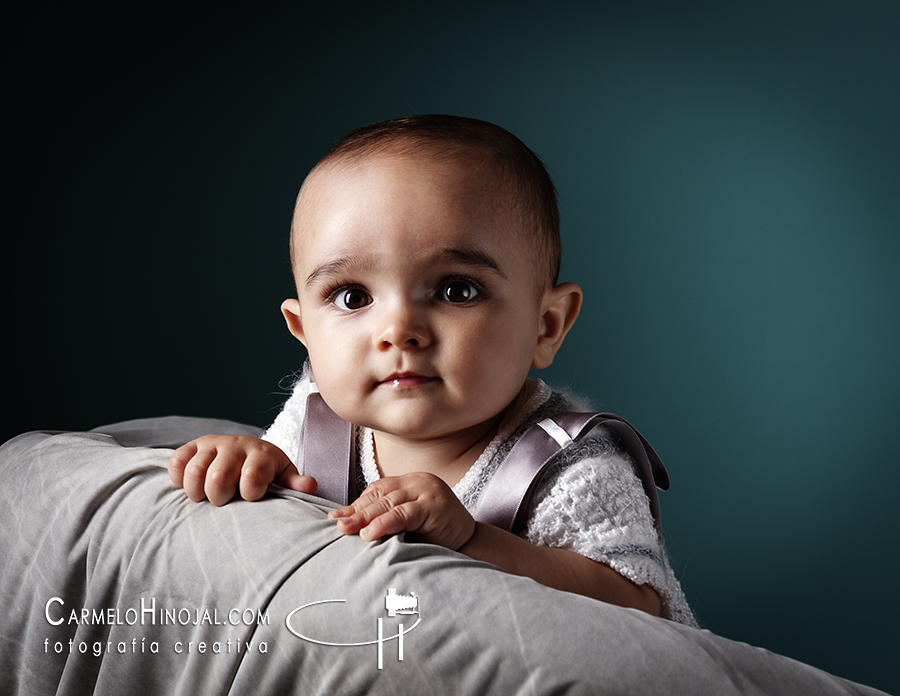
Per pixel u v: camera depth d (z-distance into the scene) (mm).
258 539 548
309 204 740
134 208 1866
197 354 1881
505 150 747
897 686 1737
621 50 1882
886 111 1795
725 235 1854
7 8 1812
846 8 1807
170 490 618
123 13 1864
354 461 833
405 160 702
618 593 663
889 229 1800
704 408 1863
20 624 650
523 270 729
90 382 1844
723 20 1848
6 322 1812
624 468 745
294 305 903
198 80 1886
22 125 1823
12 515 687
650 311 1880
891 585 1771
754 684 458
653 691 446
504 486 727
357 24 1907
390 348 678
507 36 1904
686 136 1864
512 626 469
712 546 1846
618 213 1883
